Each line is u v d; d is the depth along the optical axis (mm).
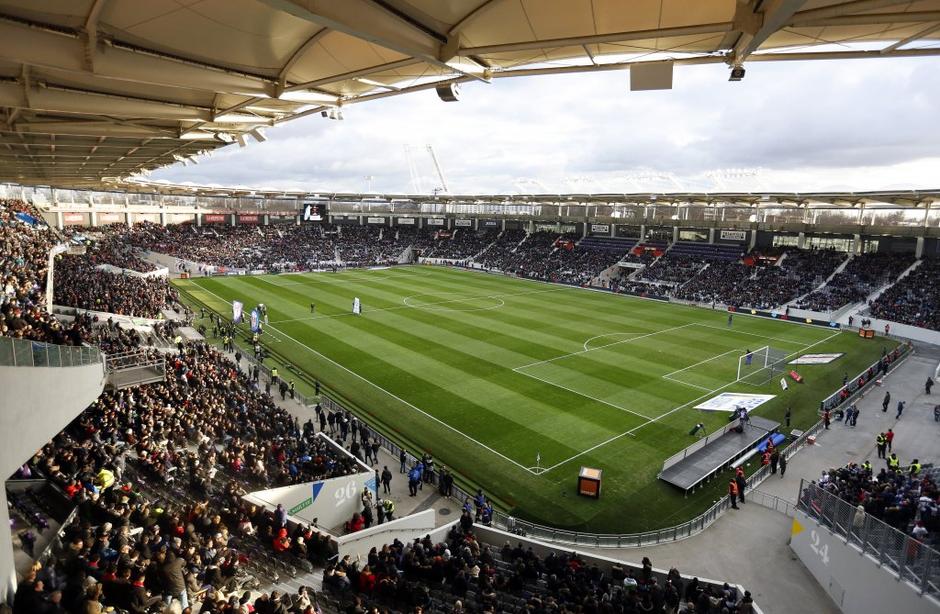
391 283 74250
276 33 11391
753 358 40625
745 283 65938
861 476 18812
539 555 16500
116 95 15406
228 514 14594
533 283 77500
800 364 39500
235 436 21500
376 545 16250
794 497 21891
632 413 29766
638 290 69500
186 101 16828
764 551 18266
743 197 61531
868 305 54938
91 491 13297
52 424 12273
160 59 11758
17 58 10078
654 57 12211
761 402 29500
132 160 33562
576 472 23672
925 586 12312
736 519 20219
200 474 16438
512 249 95875
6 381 9852
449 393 32188
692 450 25266
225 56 12352
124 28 10375
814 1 8609
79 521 12305
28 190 78938
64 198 84125
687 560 17688
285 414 26047
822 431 28375
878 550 13961
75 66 10805
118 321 35719
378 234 112000
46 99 14242
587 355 40469
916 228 61188
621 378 35406
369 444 24391
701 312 59000
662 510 21094
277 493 16891
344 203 118562
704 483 23078
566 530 19703
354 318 51562
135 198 93750
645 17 9820
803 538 17656
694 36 10938
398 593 11930
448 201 96625
